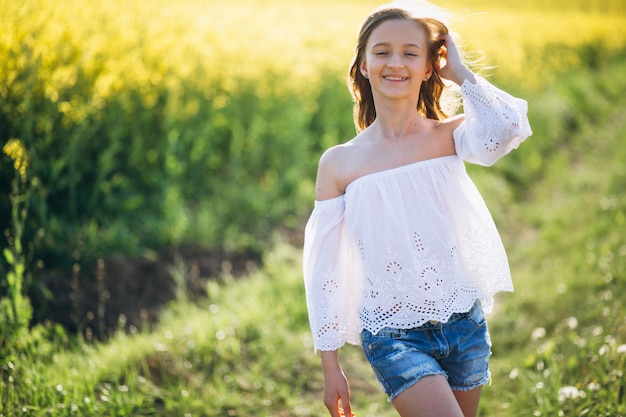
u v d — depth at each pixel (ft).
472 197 8.45
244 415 12.85
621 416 10.85
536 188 30.68
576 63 56.34
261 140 26.63
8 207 17.08
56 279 16.47
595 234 21.65
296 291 17.98
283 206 23.90
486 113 7.94
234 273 19.62
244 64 28.02
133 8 27.09
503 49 47.42
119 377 12.88
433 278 8.04
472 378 8.32
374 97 8.43
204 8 33.94
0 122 17.71
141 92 22.53
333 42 38.55
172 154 22.58
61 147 19.44
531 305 17.72
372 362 8.18
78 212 19.51
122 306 16.66
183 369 13.50
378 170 8.22
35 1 20.75
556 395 11.79
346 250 8.52
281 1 61.87
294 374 14.43
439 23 8.34
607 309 14.89
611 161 32.45
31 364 12.24
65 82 19.04
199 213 21.68
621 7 120.88
